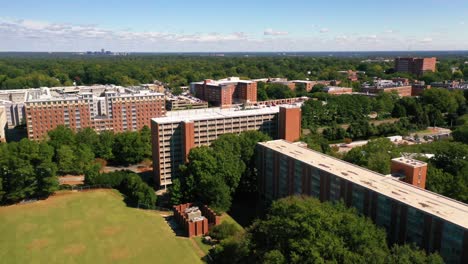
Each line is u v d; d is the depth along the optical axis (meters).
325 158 140.88
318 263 84.44
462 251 88.50
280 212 102.25
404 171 124.94
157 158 182.25
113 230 138.88
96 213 153.12
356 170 127.25
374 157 154.12
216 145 171.75
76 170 196.12
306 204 100.94
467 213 95.25
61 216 150.38
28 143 170.88
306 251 89.25
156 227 141.88
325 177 126.19
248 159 168.12
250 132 184.75
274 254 90.69
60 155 193.25
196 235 136.00
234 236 123.19
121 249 125.81
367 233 92.31
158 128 176.75
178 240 132.12
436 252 86.44
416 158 159.88
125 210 156.25
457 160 153.25
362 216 102.31
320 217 93.94
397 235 104.25
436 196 106.25
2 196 160.88
